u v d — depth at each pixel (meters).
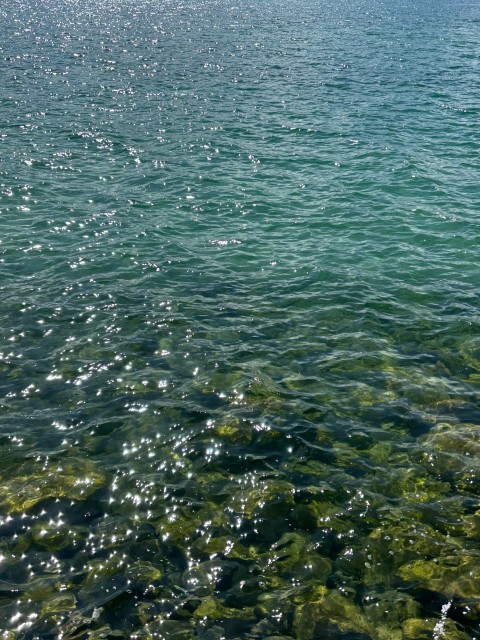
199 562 10.72
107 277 21.36
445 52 66.00
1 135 36.25
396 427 14.19
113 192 29.22
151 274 21.73
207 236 25.06
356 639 9.38
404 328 18.58
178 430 13.97
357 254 23.67
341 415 14.58
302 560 10.77
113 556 10.80
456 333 18.30
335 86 50.47
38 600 9.95
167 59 61.00
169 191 29.56
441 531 11.36
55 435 13.78
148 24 88.12
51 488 12.20
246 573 10.52
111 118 40.81
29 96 44.97
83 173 31.44
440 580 10.35
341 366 16.58
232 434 13.83
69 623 9.59
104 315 18.86
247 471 12.80
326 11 107.19
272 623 9.65
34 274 21.34
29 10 99.44
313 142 37.03
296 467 12.94
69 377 15.84
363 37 76.50
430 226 26.20
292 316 19.22
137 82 50.94
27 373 15.94
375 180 31.31
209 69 56.59
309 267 22.53
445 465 12.96
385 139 37.62
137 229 25.38
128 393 15.24
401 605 9.91
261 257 23.36
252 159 34.19
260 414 14.51
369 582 10.35
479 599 9.98
